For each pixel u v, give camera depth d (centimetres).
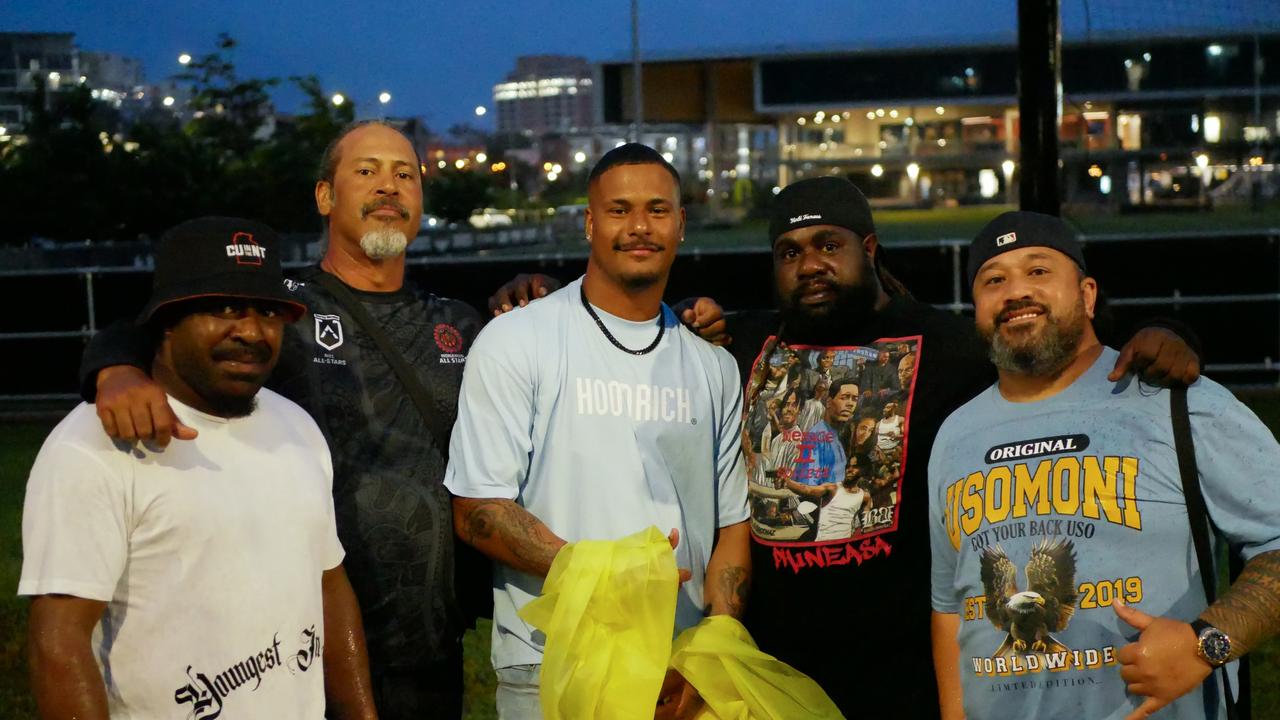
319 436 284
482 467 318
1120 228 3362
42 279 1298
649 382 326
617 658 292
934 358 332
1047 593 265
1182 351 267
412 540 333
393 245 347
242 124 4253
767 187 6719
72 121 3100
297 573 265
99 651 246
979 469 280
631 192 319
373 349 344
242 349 257
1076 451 269
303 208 3384
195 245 255
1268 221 3975
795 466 335
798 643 334
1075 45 3372
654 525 320
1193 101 5384
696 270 1181
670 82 7162
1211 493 261
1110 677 260
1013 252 282
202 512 250
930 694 325
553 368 321
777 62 6862
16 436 1191
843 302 336
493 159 8800
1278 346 1186
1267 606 246
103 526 242
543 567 305
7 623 611
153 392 244
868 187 7006
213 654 251
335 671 289
